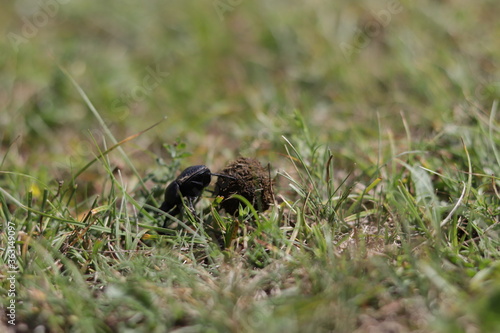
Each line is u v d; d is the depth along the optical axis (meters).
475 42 13.80
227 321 5.12
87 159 10.74
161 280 6.11
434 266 5.56
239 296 5.59
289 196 8.31
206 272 6.19
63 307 5.59
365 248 6.28
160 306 5.51
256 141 10.38
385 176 8.49
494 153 8.05
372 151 9.72
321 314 5.04
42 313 5.64
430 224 6.83
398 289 5.55
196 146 11.06
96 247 6.59
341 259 5.96
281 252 6.31
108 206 7.37
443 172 8.34
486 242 6.33
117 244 6.89
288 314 5.14
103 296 5.81
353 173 9.23
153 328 5.29
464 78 11.85
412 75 12.58
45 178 9.58
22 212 7.96
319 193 7.75
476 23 14.92
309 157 8.91
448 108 10.72
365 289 5.43
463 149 8.66
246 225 7.11
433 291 5.37
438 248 6.08
